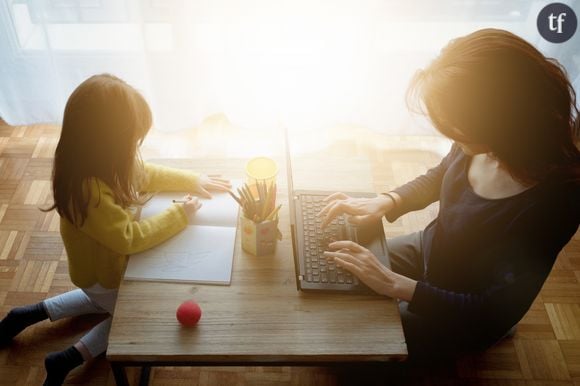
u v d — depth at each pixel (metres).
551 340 1.84
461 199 1.32
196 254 1.30
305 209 1.40
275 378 1.69
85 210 1.21
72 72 2.30
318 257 1.29
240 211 1.42
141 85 2.36
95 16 2.13
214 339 1.14
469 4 2.13
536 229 1.14
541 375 1.76
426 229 1.64
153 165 1.46
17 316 1.66
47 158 2.36
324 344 1.15
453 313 1.22
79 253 1.33
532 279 1.18
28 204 2.16
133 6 2.10
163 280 1.24
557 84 1.03
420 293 1.22
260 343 1.14
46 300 1.69
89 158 1.20
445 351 1.46
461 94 1.04
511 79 1.02
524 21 2.19
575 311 1.93
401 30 2.21
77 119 1.17
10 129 2.48
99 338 1.54
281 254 1.32
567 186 1.09
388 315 1.20
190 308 1.15
